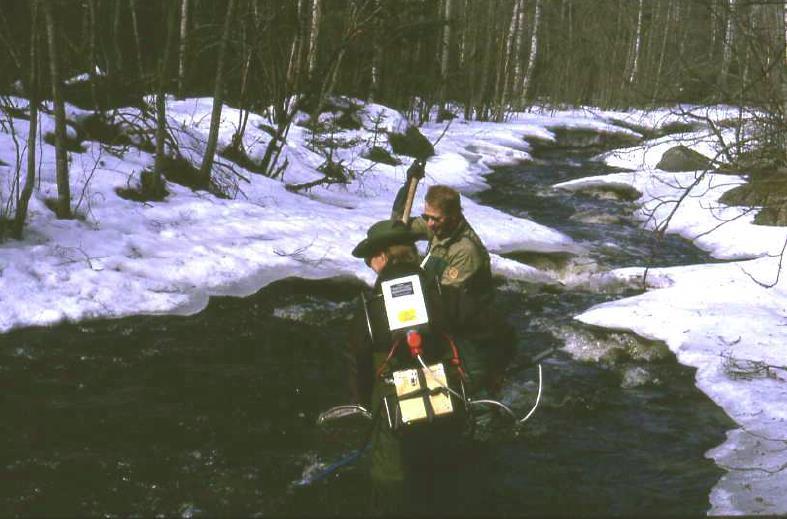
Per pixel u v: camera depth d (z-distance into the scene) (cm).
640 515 394
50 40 788
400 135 1675
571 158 2114
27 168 793
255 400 525
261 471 431
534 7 3131
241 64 1234
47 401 506
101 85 1150
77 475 419
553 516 391
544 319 727
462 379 349
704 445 480
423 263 431
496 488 417
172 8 975
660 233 579
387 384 346
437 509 353
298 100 1253
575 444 478
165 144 1085
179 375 558
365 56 1666
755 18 643
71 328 632
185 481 418
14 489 402
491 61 2680
